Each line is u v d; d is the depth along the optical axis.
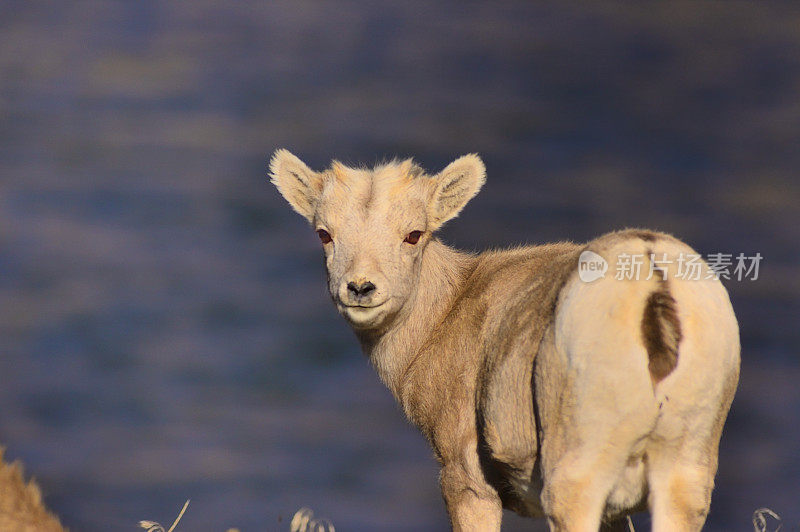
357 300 28.80
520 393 24.72
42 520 21.16
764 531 32.50
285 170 32.47
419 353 29.88
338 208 30.09
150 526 28.70
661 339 21.75
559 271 24.81
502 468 26.39
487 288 28.89
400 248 29.61
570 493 22.42
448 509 28.36
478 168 30.94
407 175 30.52
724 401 22.56
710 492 22.64
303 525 31.47
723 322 22.20
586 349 22.14
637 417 21.84
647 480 22.58
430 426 28.98
